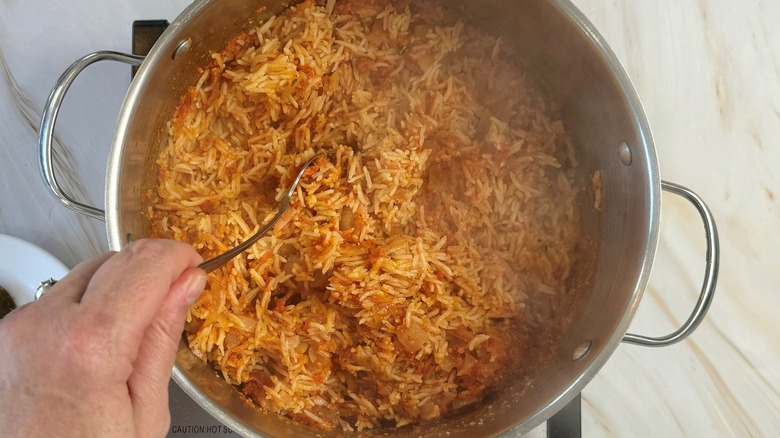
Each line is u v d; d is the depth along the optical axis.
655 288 0.39
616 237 0.31
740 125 0.38
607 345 0.28
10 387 0.18
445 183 0.35
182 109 0.32
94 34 0.39
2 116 0.39
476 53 0.36
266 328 0.31
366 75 0.35
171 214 0.32
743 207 0.39
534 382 0.32
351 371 0.33
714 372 0.39
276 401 0.31
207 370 0.31
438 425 0.33
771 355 0.38
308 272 0.32
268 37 0.33
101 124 0.39
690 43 0.39
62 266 0.36
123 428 0.19
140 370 0.20
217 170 0.33
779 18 0.39
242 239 0.31
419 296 0.33
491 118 0.35
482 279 0.35
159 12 0.39
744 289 0.39
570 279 0.35
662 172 0.39
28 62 0.39
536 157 0.36
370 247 0.32
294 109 0.33
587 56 0.30
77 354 0.18
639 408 0.39
